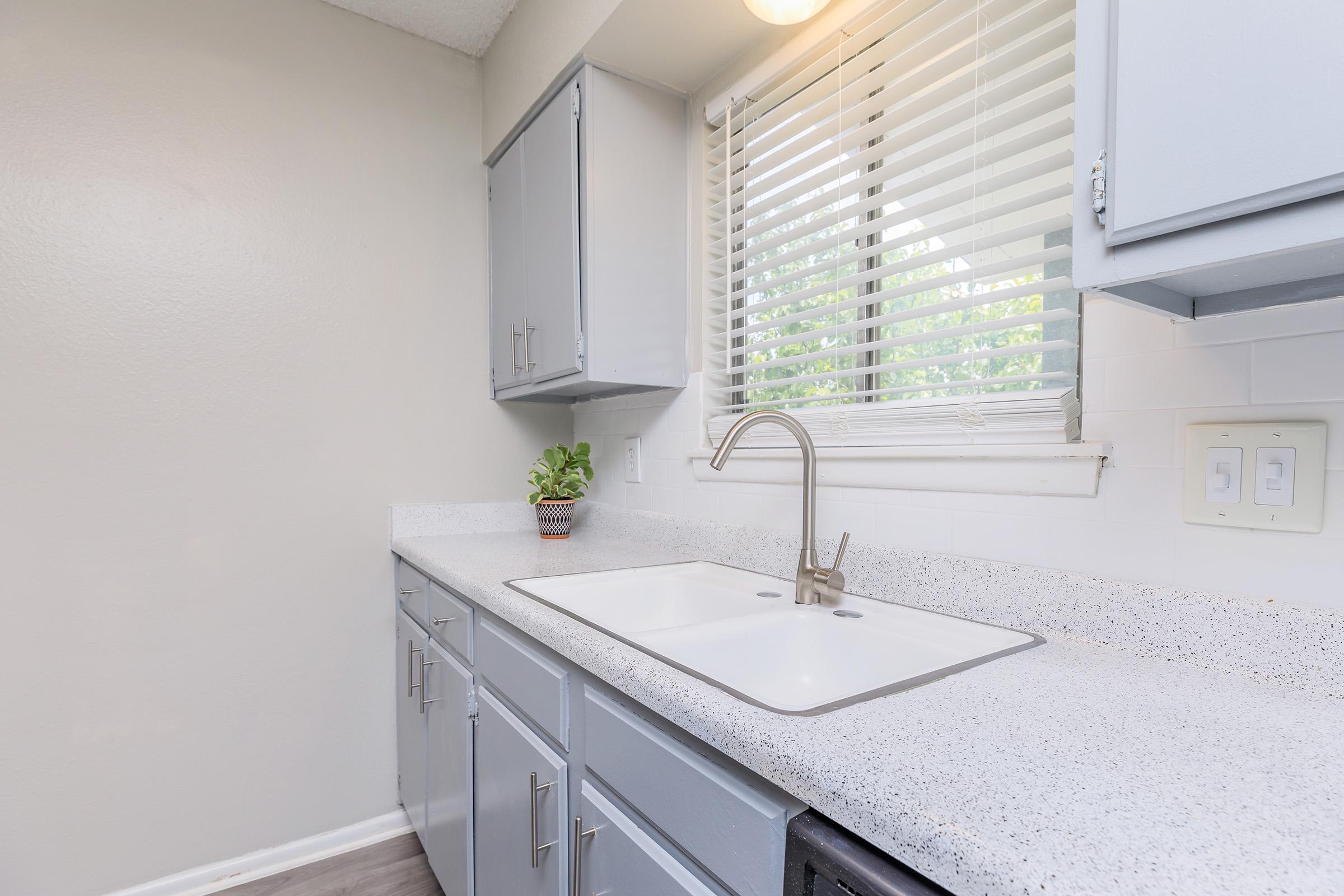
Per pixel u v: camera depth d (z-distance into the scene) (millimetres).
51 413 1541
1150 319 866
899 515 1190
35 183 1527
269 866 1771
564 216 1644
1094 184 621
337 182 1890
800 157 1471
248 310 1764
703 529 1601
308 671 1843
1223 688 728
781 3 1216
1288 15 492
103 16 1596
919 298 1266
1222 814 467
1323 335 722
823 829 560
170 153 1670
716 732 644
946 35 1106
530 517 2182
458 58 2098
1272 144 503
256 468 1774
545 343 1747
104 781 1596
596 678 908
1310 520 729
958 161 1099
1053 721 634
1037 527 992
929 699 690
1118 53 600
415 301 2008
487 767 1264
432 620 1633
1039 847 426
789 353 1555
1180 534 840
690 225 1750
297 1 1836
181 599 1683
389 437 1965
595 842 872
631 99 1646
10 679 1503
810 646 1084
